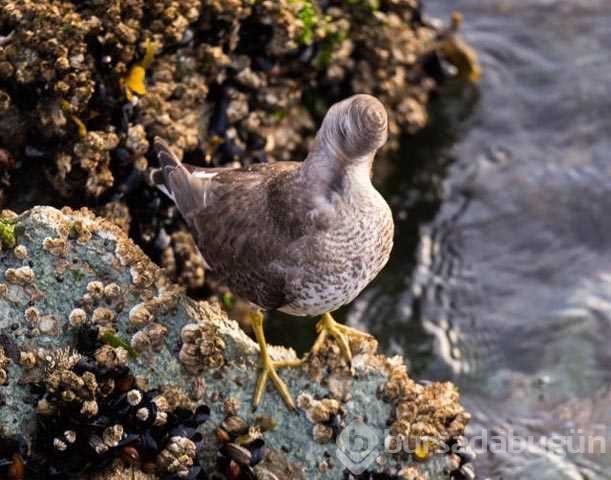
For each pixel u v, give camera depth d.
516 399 12.03
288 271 9.03
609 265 13.51
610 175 14.48
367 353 9.77
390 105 14.48
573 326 12.74
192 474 9.01
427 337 12.66
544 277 13.38
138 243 11.06
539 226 13.95
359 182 8.66
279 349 9.97
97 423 8.77
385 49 13.89
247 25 11.78
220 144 11.73
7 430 8.73
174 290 9.36
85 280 9.19
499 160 14.73
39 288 9.06
